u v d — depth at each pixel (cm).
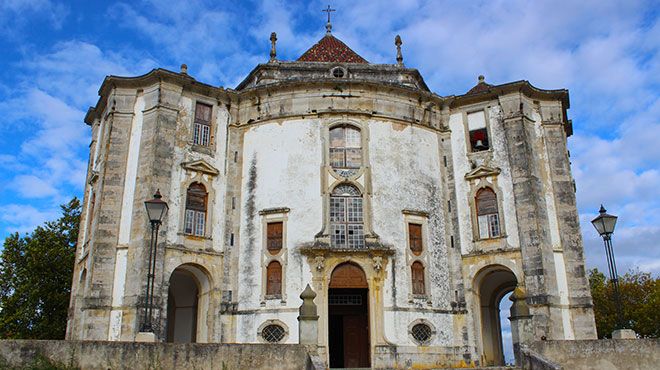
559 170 3109
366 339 2889
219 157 3078
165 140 2884
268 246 2902
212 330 2795
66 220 4284
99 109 3378
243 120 3184
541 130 3197
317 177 2959
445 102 3309
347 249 2797
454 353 2853
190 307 3169
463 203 3155
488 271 3044
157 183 2803
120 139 2920
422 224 3011
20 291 3916
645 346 1988
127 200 2834
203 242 2878
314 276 2775
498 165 3122
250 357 1838
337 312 2939
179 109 2986
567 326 2834
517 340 2186
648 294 5103
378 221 2912
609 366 1998
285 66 3322
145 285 2631
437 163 3203
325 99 3098
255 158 3083
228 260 2927
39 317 3962
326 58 3656
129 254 2723
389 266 2845
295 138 3042
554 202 3058
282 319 2738
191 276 3039
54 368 1711
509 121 3138
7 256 4116
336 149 3028
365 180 2955
